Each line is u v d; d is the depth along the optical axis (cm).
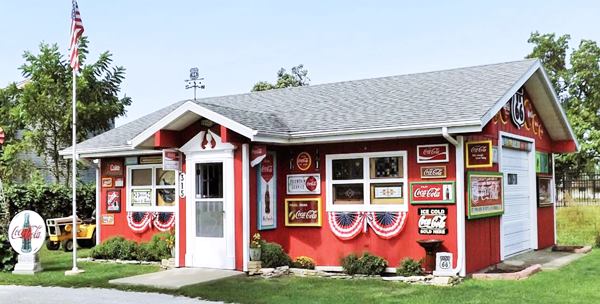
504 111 1441
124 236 1720
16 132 3019
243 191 1298
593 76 3300
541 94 1633
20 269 1359
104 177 1769
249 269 1277
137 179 1709
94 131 2977
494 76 1417
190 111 1302
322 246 1356
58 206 2208
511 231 1512
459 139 1198
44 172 2905
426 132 1179
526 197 1639
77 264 1505
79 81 2795
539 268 1301
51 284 1205
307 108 1514
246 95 1889
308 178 1378
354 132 1248
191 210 1370
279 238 1402
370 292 1055
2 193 1842
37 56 2873
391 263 1273
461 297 994
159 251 1510
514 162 1552
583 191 2917
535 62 1480
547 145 1827
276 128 1327
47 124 2830
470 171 1223
